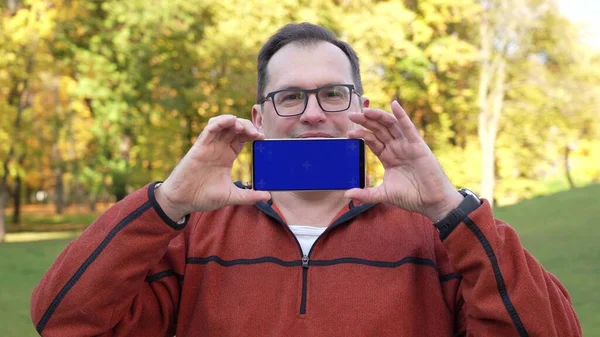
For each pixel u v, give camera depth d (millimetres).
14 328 6332
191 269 2092
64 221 31203
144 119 17672
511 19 21375
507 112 23156
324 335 1922
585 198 13664
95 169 19281
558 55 22656
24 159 19766
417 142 1844
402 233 2076
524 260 1821
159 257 1908
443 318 1992
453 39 19516
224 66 16719
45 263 11078
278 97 2139
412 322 1967
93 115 19188
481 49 22219
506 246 1831
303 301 1967
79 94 17047
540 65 22703
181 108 16375
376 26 16562
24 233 24281
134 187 18781
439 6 19812
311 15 15742
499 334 1802
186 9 16516
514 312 1760
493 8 21516
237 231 2125
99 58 16953
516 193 25484
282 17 15859
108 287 1843
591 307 6234
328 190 2049
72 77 18719
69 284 1843
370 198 1879
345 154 1973
